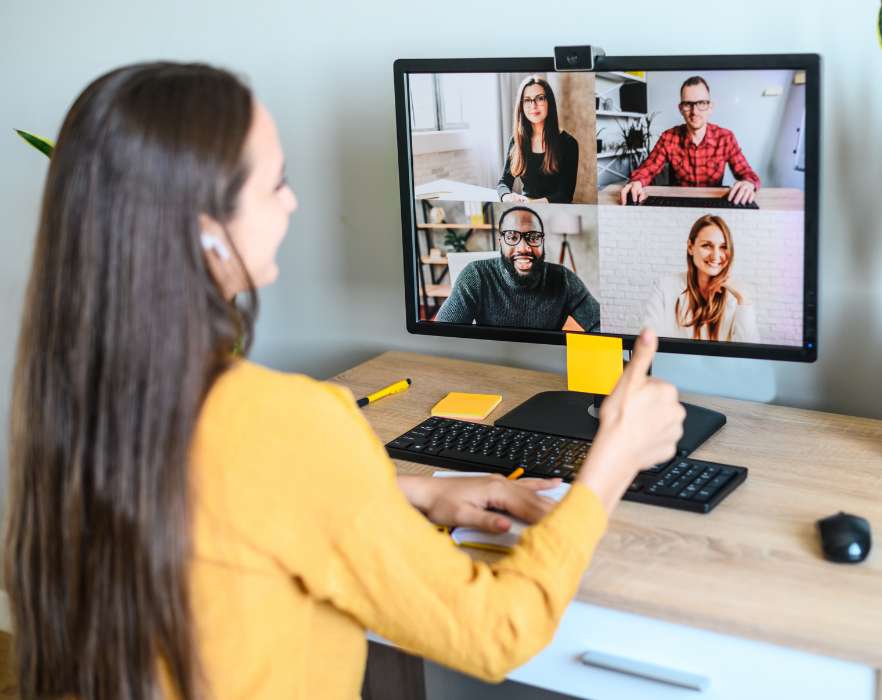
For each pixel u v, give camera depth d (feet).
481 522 3.92
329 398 2.98
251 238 2.96
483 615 2.99
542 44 5.48
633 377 3.42
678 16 5.11
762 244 4.47
